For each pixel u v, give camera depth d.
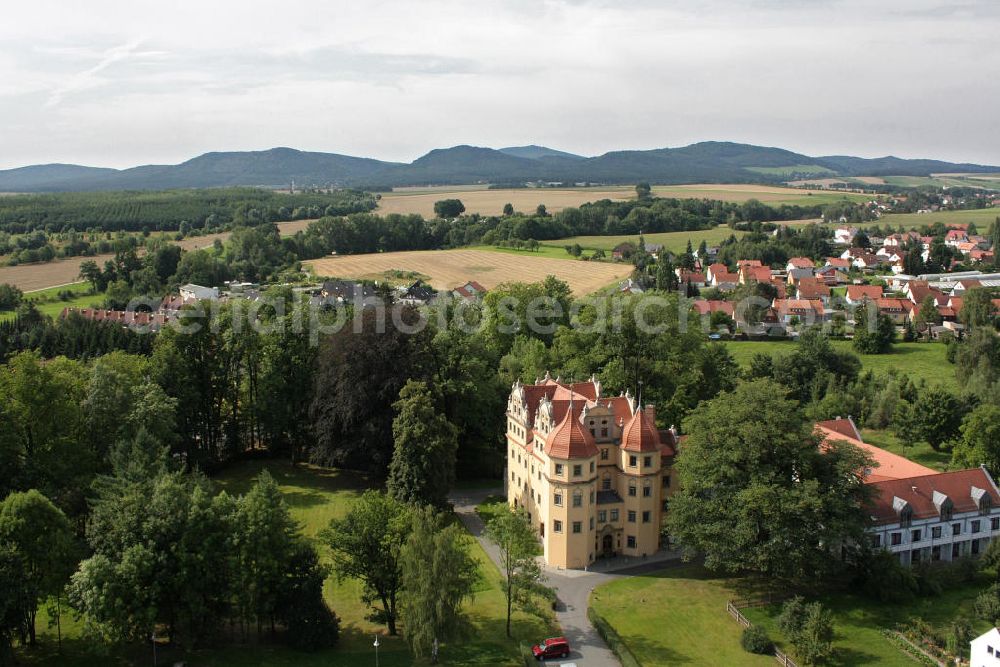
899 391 155.50
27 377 98.19
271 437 137.25
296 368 132.12
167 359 124.81
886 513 96.50
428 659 76.81
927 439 140.25
